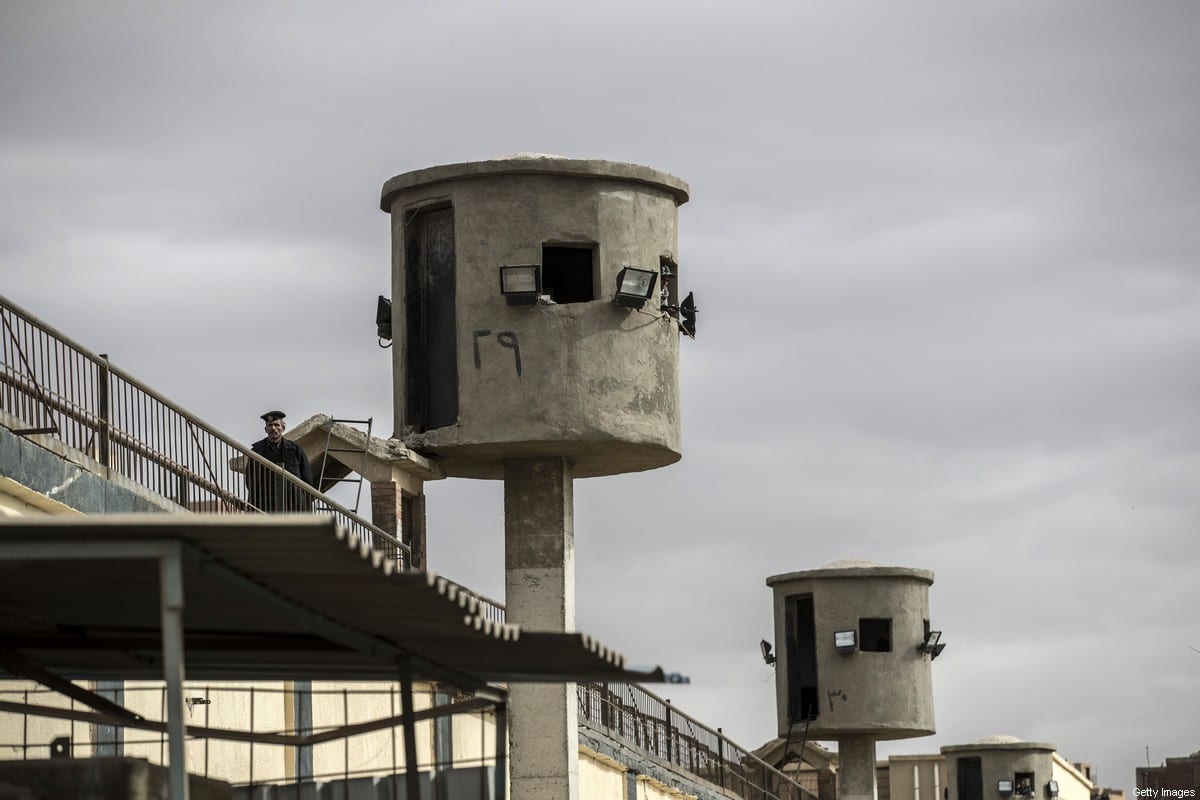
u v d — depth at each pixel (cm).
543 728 3297
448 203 3341
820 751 7650
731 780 5519
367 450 3878
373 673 1806
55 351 2397
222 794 1625
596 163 3309
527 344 3262
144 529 1216
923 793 9744
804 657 6200
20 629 1691
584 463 3412
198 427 2778
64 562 1292
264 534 1227
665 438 3325
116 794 1363
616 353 3284
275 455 3322
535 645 1627
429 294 3372
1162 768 9750
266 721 2848
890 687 5912
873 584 5966
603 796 4197
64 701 2350
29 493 2267
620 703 4653
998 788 8238
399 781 2289
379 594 1405
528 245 3281
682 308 3431
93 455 2483
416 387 3356
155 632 1708
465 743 3562
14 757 2250
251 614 1516
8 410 2288
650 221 3356
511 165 3281
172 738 1234
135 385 2602
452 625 1522
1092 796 10206
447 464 3391
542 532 3325
